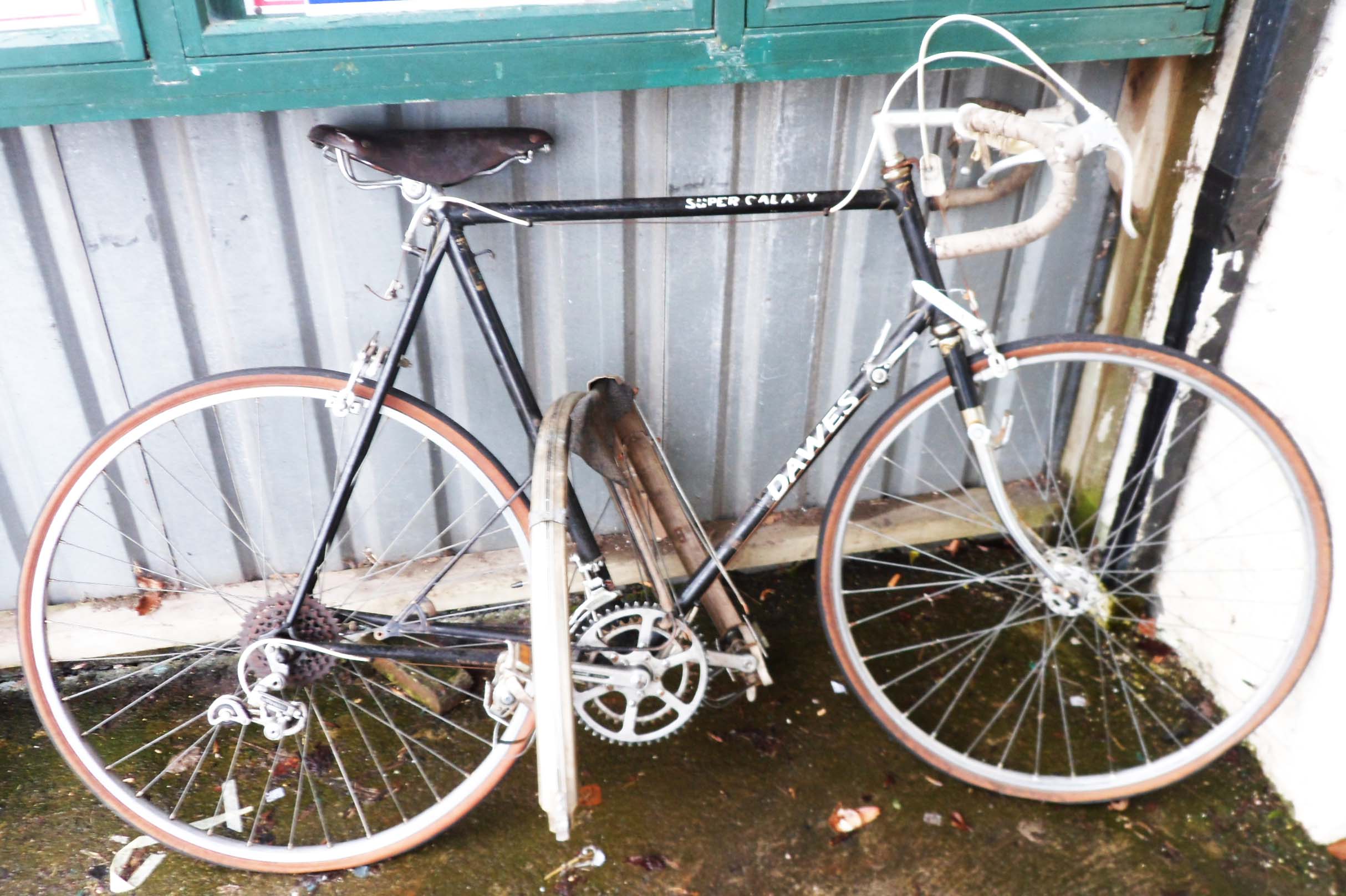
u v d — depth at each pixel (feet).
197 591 7.88
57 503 5.97
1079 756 7.32
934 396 6.42
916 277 6.15
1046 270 8.12
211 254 6.72
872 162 7.36
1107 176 7.82
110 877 6.36
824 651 8.14
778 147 7.14
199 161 6.39
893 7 6.19
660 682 6.43
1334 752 6.50
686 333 7.71
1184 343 7.36
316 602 6.26
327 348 7.25
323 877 6.44
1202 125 6.99
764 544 8.53
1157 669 7.99
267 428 7.38
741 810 6.86
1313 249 6.30
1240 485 7.14
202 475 7.47
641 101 6.80
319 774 7.08
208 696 7.62
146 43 5.53
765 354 7.91
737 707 7.62
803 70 6.27
